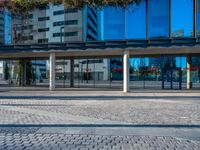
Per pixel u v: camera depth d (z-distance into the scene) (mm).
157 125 11812
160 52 31406
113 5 30500
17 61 41062
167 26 39656
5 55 35219
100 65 39188
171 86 34469
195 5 36750
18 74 40719
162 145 8727
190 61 34438
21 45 31203
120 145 8688
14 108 17016
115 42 28594
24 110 16156
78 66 40000
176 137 9836
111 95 25656
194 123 12242
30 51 31047
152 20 39938
